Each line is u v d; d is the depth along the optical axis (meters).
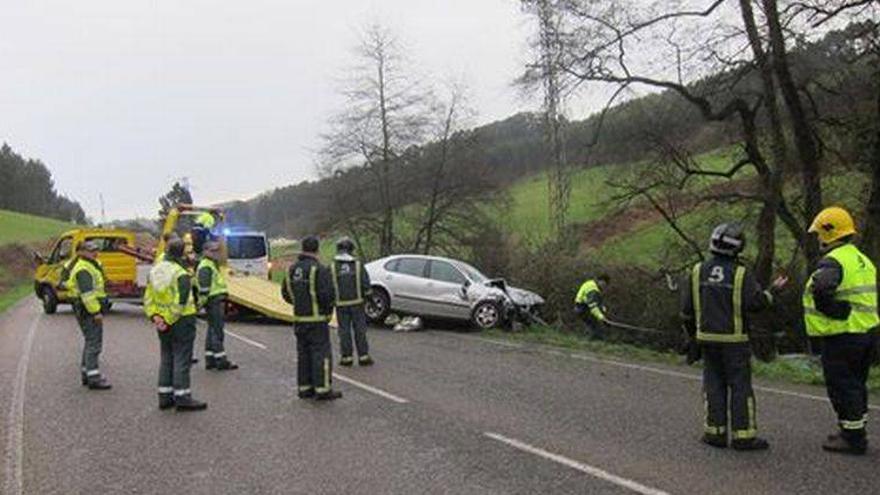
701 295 7.64
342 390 10.91
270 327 19.77
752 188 21.86
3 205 128.12
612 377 12.07
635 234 27.50
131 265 24.30
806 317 7.48
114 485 6.71
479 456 7.38
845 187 20.14
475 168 34.31
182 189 32.16
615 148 22.69
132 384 11.58
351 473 6.92
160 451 7.76
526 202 39.94
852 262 7.25
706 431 7.69
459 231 33.47
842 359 7.24
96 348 11.23
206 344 12.92
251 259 25.73
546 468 6.95
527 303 20.27
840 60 18.50
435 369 12.84
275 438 8.22
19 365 13.65
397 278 19.98
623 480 6.55
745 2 19.38
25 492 6.55
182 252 9.80
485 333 18.77
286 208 53.56
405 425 8.73
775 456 7.24
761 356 18.09
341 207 35.44
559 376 12.14
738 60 19.97
